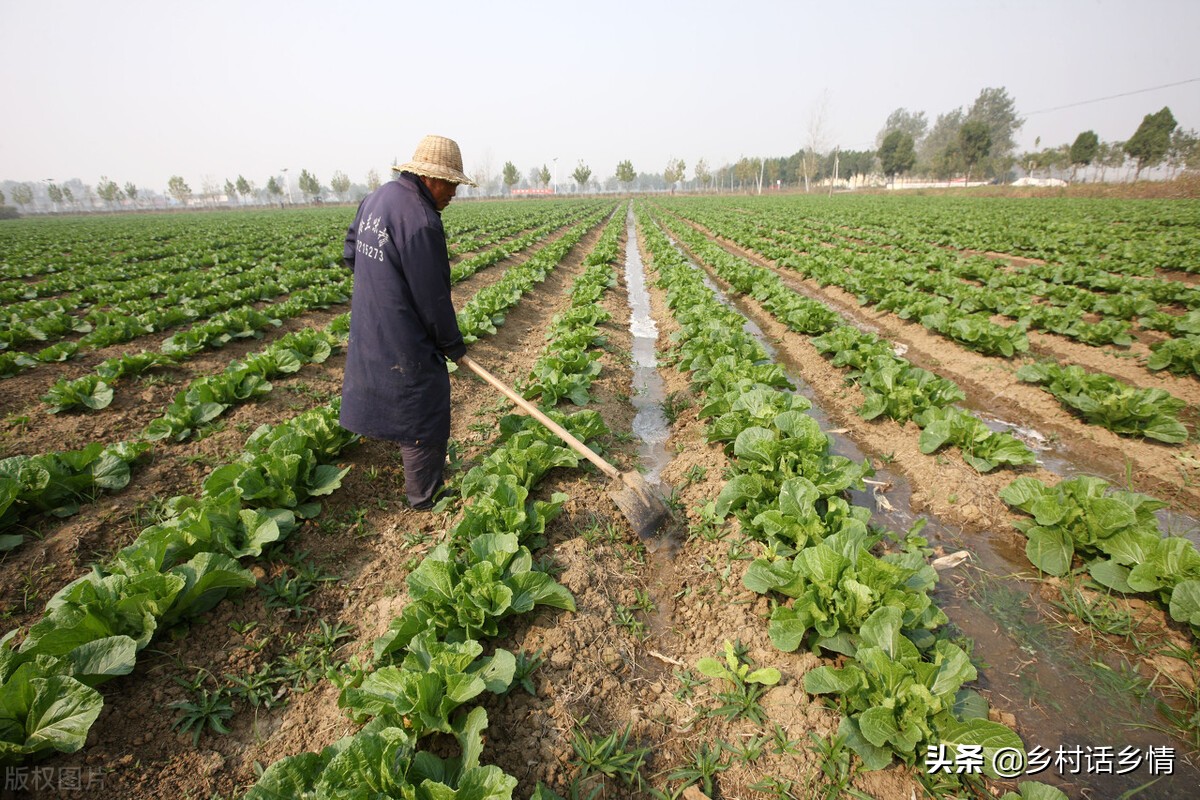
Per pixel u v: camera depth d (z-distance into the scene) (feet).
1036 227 81.35
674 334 34.65
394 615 13.17
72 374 28.12
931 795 9.30
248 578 12.39
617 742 10.68
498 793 8.07
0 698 8.77
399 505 17.46
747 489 16.20
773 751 10.43
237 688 11.34
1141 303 34.81
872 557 11.78
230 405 23.11
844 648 11.32
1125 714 11.30
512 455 17.03
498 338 35.14
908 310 36.58
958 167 267.18
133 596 11.01
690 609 14.21
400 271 14.11
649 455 22.29
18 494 15.15
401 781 8.14
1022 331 29.55
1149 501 14.39
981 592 14.57
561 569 14.48
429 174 14.01
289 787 8.37
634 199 336.49
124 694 10.61
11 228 145.48
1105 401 21.57
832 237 82.23
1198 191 134.41
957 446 20.30
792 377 30.66
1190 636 12.50
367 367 14.70
